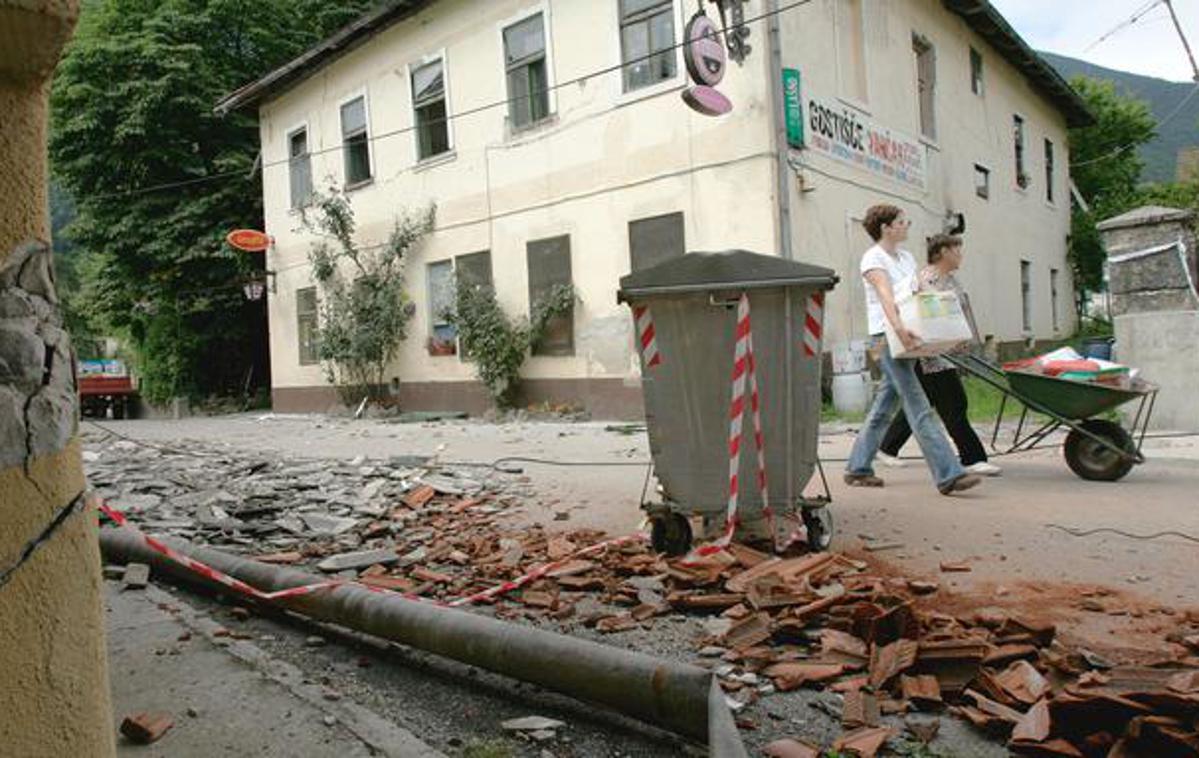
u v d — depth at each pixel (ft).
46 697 4.20
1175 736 7.50
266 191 74.08
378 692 10.30
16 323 4.10
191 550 15.11
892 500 20.25
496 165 52.95
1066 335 87.30
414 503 22.91
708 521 16.92
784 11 41.45
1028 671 9.45
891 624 10.66
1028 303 76.64
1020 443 24.84
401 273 60.34
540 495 23.80
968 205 63.05
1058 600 12.53
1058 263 86.33
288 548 18.93
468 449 35.91
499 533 19.12
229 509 22.62
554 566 15.28
